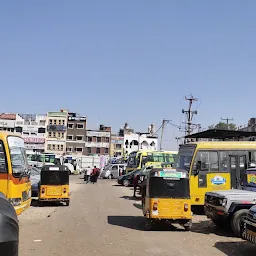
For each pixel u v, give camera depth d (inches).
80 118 3474.4
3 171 424.5
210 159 647.8
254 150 661.9
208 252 350.0
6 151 429.7
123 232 446.6
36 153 2005.4
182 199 463.2
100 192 1087.0
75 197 914.7
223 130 789.2
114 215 597.3
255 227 330.3
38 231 447.2
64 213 613.6
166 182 465.1
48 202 769.6
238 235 423.8
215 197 453.4
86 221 529.0
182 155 678.5
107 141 3531.0
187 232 456.8
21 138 495.8
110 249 352.2
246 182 502.0
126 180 1396.4
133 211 654.5
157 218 455.8
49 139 3366.1
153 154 1571.1
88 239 399.9
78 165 2694.4
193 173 636.7
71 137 3442.4
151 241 394.3
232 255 340.5
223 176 645.3
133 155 1635.1
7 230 154.3
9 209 168.4
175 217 458.6
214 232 459.2
